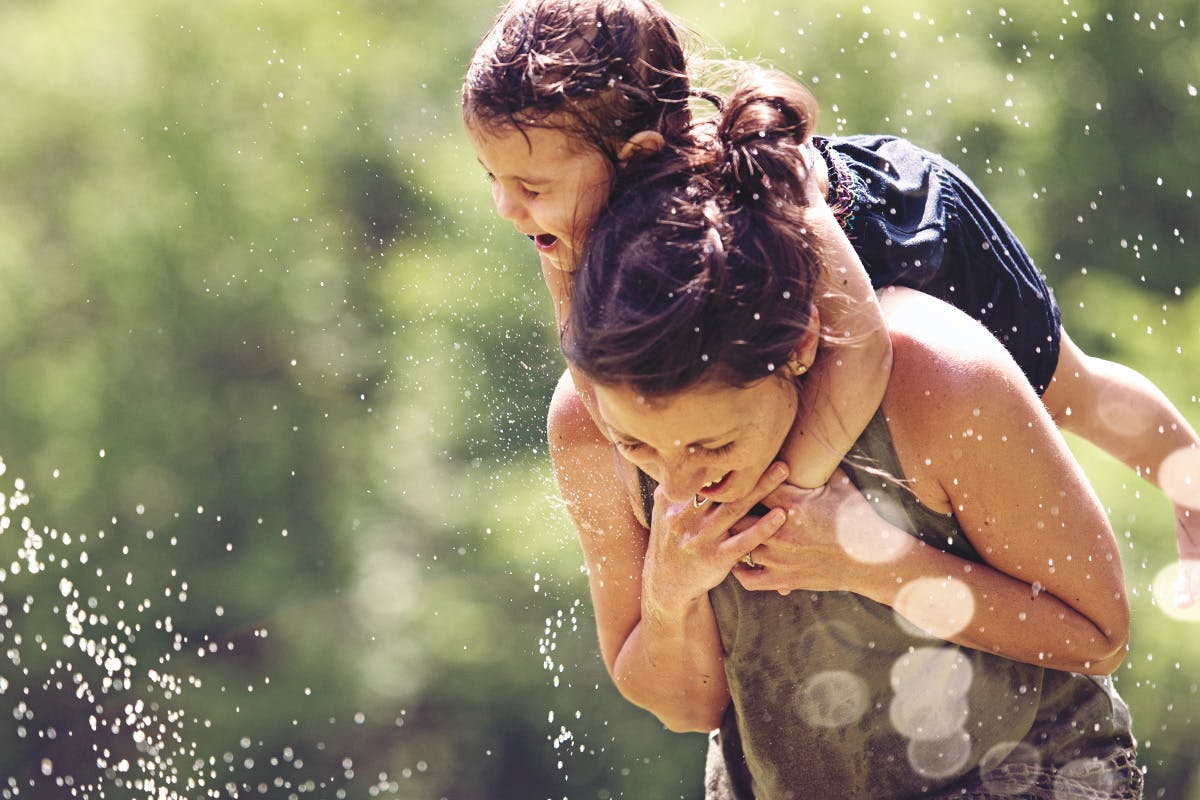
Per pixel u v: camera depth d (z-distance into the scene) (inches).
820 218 135.9
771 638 156.6
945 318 142.7
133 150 1027.9
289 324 1003.3
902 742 157.9
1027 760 157.6
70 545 943.7
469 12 1078.4
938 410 139.2
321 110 1034.1
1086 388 170.7
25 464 971.9
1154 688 593.0
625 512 166.2
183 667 924.6
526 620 927.7
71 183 1035.9
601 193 133.8
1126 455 173.6
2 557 917.8
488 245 920.9
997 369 140.5
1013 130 768.9
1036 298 161.2
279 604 950.4
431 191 1013.8
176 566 957.2
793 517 143.7
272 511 981.8
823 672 156.5
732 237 124.6
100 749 802.8
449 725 937.5
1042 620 146.9
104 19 1040.8
